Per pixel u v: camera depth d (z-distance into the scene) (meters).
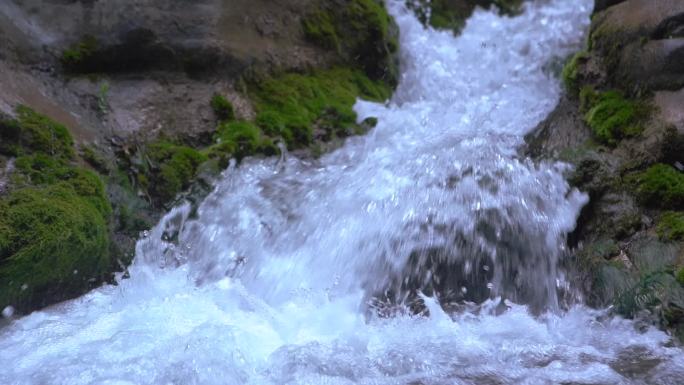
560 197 3.97
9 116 3.85
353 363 2.93
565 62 5.43
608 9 4.68
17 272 3.38
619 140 4.20
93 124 4.36
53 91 4.41
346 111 5.12
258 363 2.95
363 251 3.87
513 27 6.40
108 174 4.13
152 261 4.01
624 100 4.34
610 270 3.66
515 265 3.78
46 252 3.44
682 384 2.74
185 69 4.80
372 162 4.45
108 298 3.67
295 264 3.92
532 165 4.09
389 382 2.79
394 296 3.75
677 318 3.27
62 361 2.94
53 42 4.57
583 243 3.91
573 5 6.41
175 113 4.62
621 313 3.46
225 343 3.02
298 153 4.80
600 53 4.59
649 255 3.61
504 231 3.81
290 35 5.30
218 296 3.63
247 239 4.09
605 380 2.77
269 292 3.83
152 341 3.08
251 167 4.53
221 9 4.95
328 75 5.41
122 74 4.71
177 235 4.16
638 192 3.86
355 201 4.08
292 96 5.05
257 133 4.69
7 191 3.55
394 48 5.87
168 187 4.24
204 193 4.31
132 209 4.11
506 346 3.12
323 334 3.25
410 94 5.86
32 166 3.76
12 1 4.49
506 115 4.97
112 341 3.09
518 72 5.67
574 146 4.36
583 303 3.68
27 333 3.26
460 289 3.75
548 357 3.00
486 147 4.29
